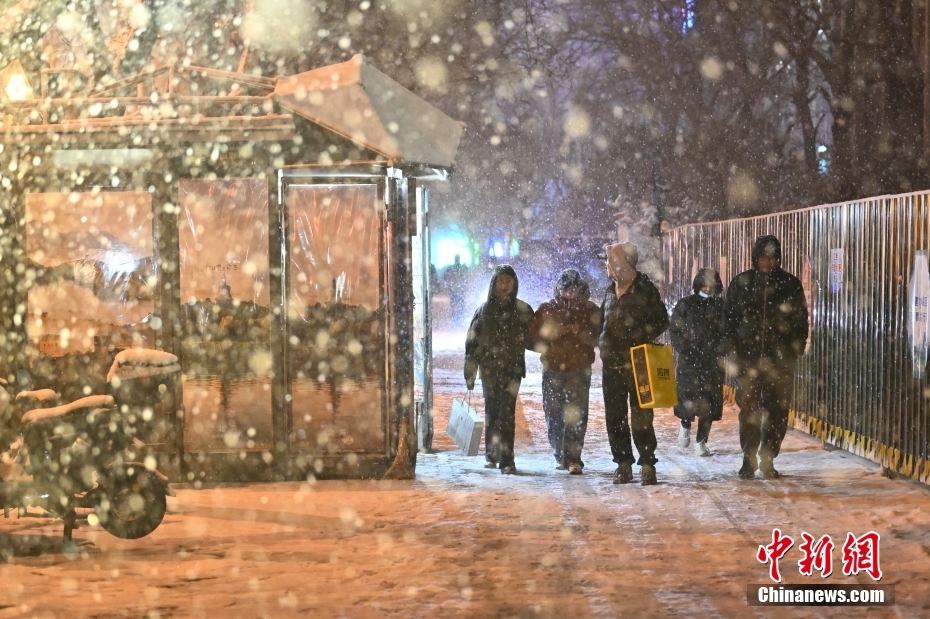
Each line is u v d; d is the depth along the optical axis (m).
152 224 19.14
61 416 13.77
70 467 13.77
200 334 19.22
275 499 17.25
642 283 18.77
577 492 17.62
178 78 20.27
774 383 18.72
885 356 19.58
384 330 19.34
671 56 59.62
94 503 13.84
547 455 22.97
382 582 11.91
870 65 48.53
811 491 17.42
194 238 19.20
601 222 89.94
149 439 18.94
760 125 59.16
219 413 19.20
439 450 23.72
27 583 12.09
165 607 11.00
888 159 48.12
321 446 19.28
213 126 18.64
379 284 19.34
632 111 80.00
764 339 18.69
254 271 19.27
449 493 17.59
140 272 19.17
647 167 74.94
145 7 26.83
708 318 22.39
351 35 45.03
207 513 16.02
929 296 17.53
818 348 23.61
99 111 19.06
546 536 14.16
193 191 19.17
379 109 19.02
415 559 12.93
